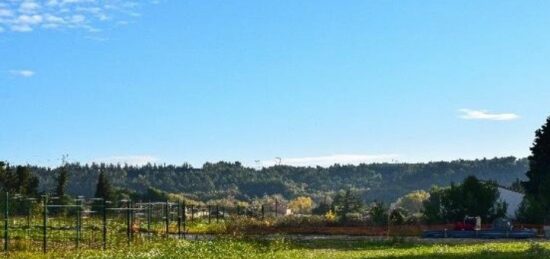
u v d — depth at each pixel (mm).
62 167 127812
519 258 27219
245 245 41750
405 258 29188
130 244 46094
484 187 70688
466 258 27609
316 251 38469
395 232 64125
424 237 59406
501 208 70312
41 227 50750
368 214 75562
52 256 36719
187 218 88250
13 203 65312
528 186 81312
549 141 80125
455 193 70875
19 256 36469
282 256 33281
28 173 101688
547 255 28797
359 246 44156
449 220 70188
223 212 95938
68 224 62188
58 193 104125
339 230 65750
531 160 81938
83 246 44719
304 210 154125
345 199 123812
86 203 65500
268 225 70938
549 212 70938
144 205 75312
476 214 69375
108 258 34938
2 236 46656
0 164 98250
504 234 58344
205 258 33750
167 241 48031
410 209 136750
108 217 74125
